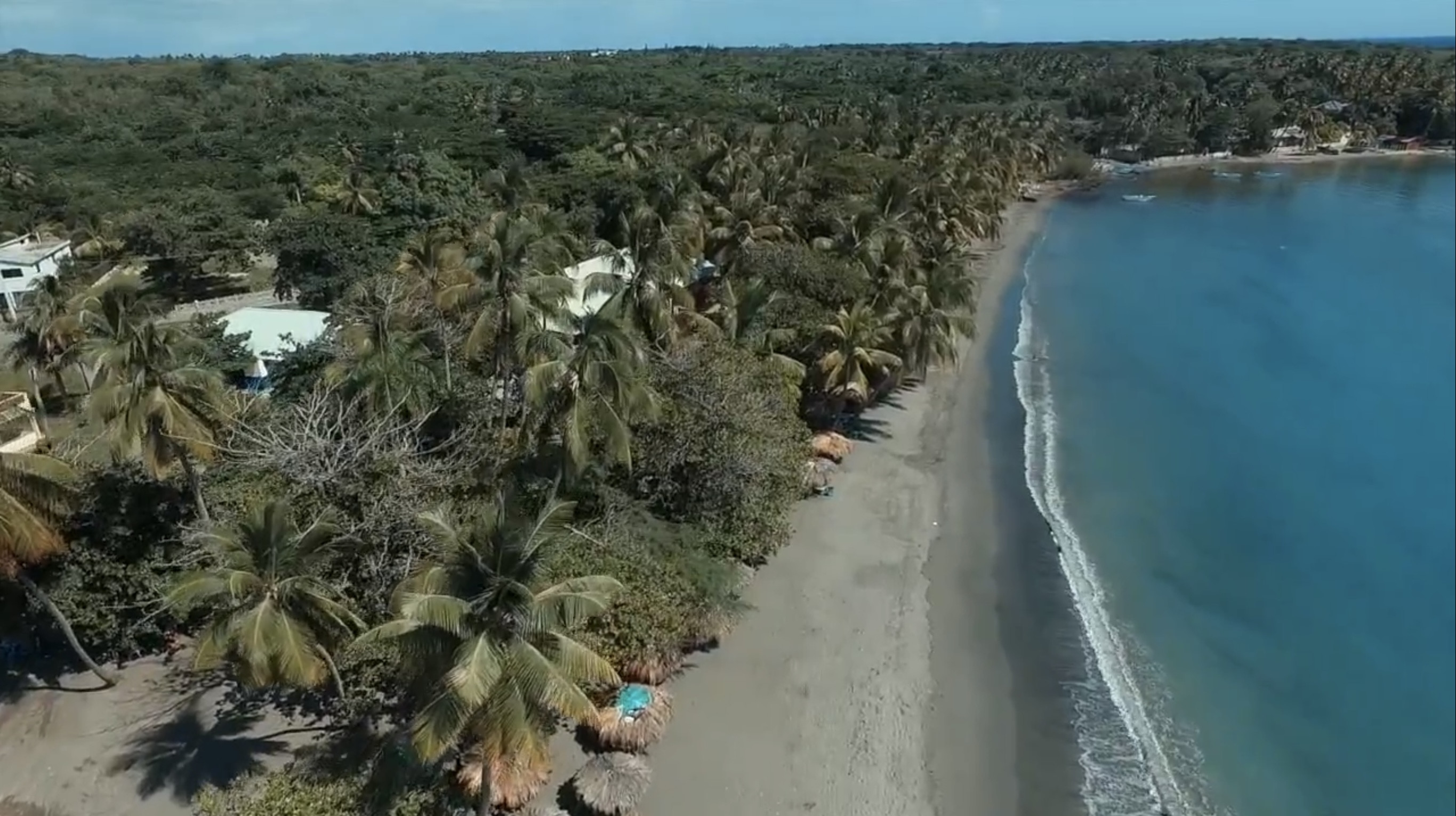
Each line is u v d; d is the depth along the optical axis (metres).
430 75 186.88
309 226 68.62
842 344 47.03
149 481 30.52
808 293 51.97
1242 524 42.84
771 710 28.75
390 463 29.98
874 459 46.53
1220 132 167.50
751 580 35.16
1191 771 28.02
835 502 41.69
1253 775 28.00
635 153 98.50
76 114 127.69
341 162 98.69
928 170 96.50
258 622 22.12
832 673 30.62
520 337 35.16
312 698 27.97
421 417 33.66
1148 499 44.72
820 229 72.50
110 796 24.61
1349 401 58.53
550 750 26.11
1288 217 117.56
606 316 33.56
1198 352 66.88
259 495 30.00
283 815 20.58
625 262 51.88
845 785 26.19
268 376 45.75
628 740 26.09
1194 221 114.00
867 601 34.56
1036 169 135.62
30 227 81.31
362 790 22.12
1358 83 190.50
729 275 55.34
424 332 41.12
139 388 29.06
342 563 27.42
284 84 161.38
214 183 94.00
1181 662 32.88
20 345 48.47
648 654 28.00
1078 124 170.62
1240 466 48.94
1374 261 94.94
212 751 25.94
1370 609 36.94
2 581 27.45
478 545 19.06
